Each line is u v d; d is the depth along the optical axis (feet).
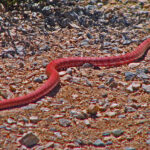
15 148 49.44
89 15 109.50
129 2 118.32
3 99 63.05
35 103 62.08
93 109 58.75
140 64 80.89
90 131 54.54
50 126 55.21
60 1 115.14
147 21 106.83
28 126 54.85
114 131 54.13
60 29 98.73
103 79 72.33
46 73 73.10
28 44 87.51
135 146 51.37
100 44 91.76
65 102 62.59
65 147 50.52
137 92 67.26
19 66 77.00
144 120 57.57
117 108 61.52
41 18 103.60
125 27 104.06
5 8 106.52
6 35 90.38
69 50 87.04
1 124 55.06
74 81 70.64
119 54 85.92
